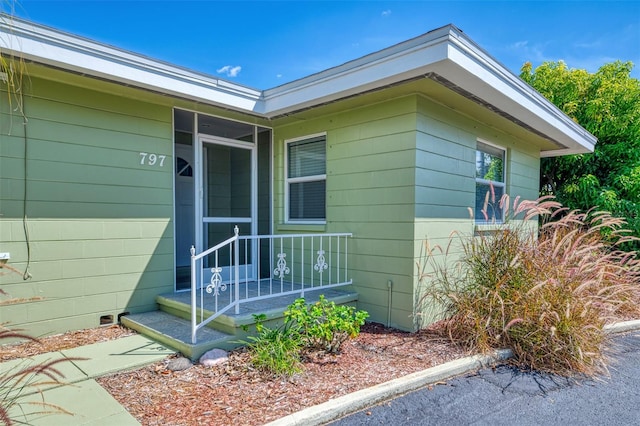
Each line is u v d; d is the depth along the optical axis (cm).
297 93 456
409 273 421
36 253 375
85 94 404
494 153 595
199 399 257
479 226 515
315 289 449
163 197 465
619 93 806
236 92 465
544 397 280
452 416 250
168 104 463
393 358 339
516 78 434
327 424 238
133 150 440
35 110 373
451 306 404
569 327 336
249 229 574
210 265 527
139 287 446
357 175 471
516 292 359
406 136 423
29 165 371
